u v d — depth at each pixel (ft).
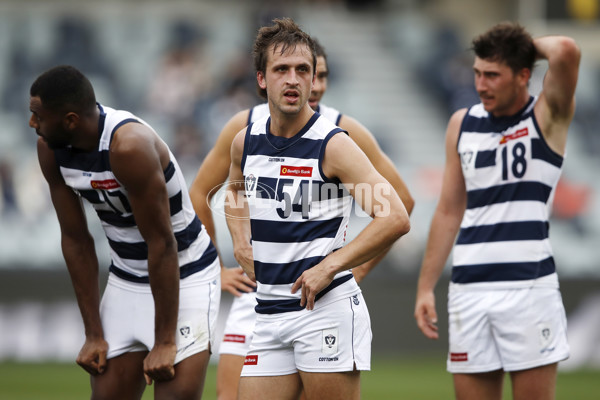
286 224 43.32
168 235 45.65
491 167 54.34
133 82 164.86
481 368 54.19
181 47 173.37
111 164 44.70
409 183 152.66
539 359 52.60
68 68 44.01
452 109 175.32
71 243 49.26
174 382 47.47
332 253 42.34
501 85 53.31
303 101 42.55
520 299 52.95
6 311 120.37
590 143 166.20
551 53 51.88
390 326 126.93
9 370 110.52
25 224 133.80
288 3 185.98
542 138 53.57
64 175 46.60
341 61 182.39
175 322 46.93
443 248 57.47
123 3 183.21
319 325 43.04
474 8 199.21
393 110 174.19
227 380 57.98
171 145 150.41
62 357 120.06
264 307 44.65
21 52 168.25
